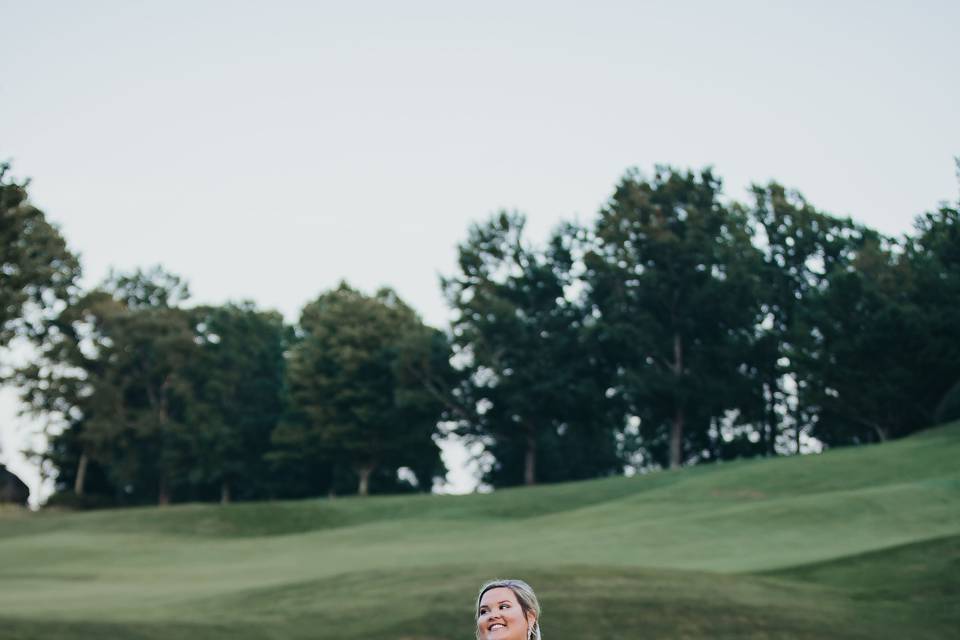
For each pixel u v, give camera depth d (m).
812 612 23.47
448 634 21.97
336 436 89.31
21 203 45.06
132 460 98.12
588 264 87.38
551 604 23.56
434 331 92.94
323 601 25.52
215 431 94.94
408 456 90.62
